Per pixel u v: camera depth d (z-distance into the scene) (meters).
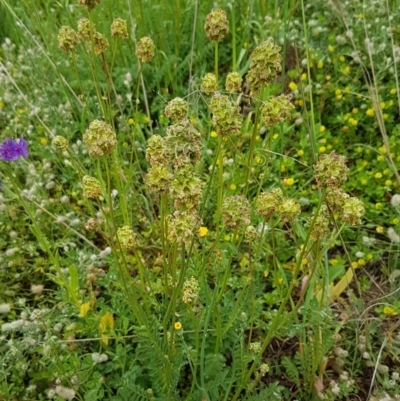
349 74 0.38
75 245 0.28
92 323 0.24
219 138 0.18
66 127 0.34
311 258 0.25
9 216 0.30
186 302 0.18
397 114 0.36
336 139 0.35
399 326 0.26
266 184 0.32
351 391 0.24
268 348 0.26
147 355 0.21
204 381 0.22
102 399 0.23
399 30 0.37
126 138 0.35
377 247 0.29
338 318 0.26
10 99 0.34
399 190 0.32
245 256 0.26
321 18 0.40
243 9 0.42
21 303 0.24
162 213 0.17
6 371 0.23
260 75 0.18
